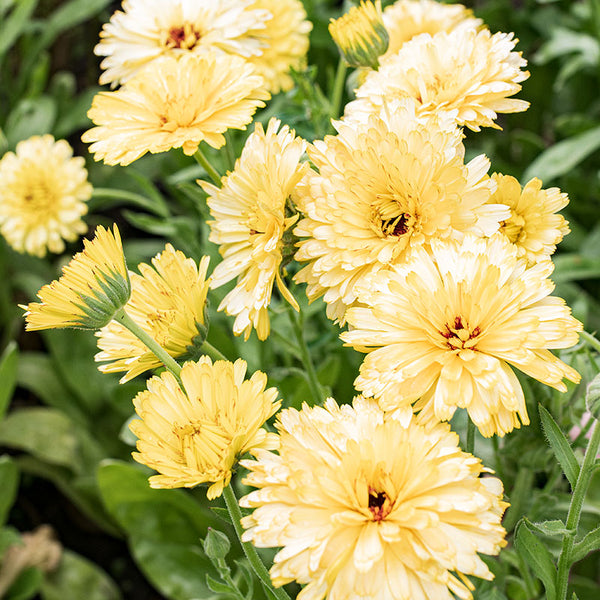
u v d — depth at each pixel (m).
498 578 0.58
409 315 0.47
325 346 0.70
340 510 0.45
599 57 0.88
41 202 0.76
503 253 0.48
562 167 0.80
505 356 0.46
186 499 0.70
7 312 1.00
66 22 1.02
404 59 0.55
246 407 0.48
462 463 0.45
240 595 0.50
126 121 0.55
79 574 0.85
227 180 0.52
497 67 0.53
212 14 0.60
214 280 0.52
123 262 0.49
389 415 0.46
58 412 0.89
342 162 0.50
